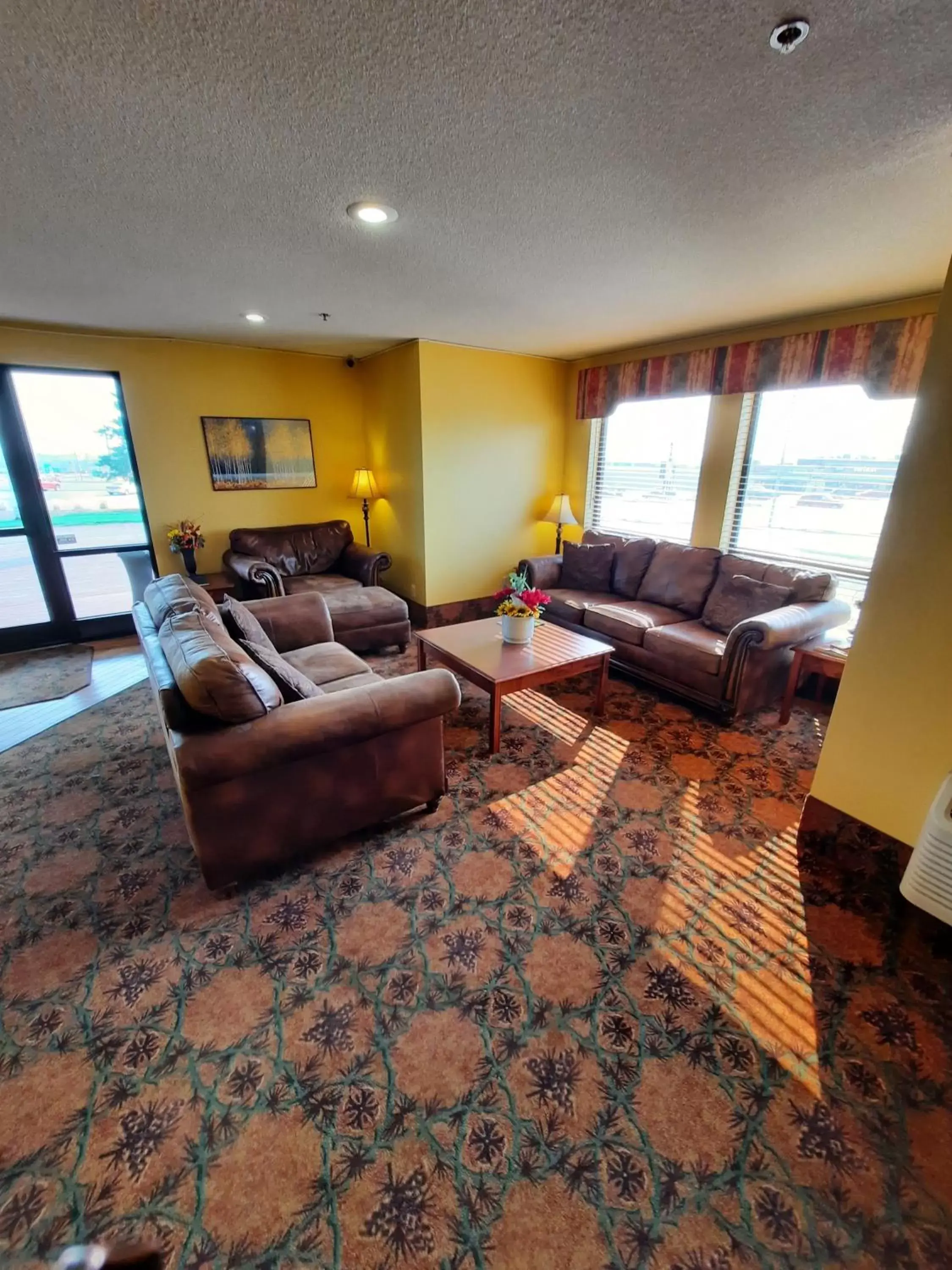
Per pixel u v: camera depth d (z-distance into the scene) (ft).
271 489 16.46
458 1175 3.82
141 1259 2.06
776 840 7.16
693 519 14.19
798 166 5.59
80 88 4.34
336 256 8.12
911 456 5.43
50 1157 3.92
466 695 11.66
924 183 5.93
